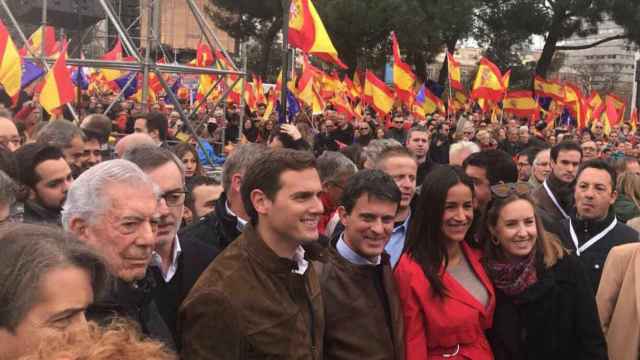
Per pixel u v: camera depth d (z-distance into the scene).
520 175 7.95
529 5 34.91
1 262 1.76
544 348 3.62
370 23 31.56
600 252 4.71
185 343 2.66
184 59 22.12
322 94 17.94
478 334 3.45
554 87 22.56
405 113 19.09
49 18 9.27
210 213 4.00
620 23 34.62
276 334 2.70
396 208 3.27
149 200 2.54
